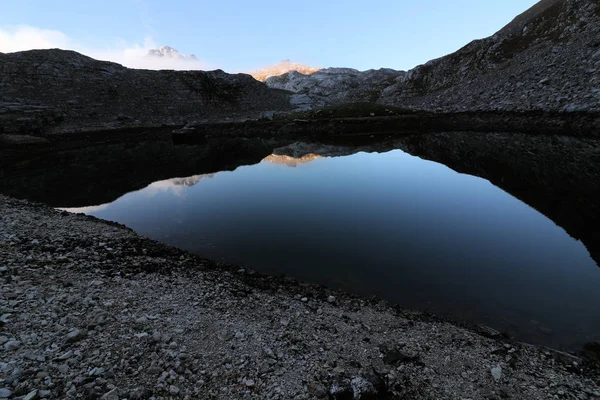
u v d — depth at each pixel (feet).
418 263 52.08
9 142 216.74
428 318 38.37
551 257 53.52
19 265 38.24
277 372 26.32
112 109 344.28
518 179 105.60
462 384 27.35
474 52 384.88
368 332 34.86
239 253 56.24
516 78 267.18
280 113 402.72
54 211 71.92
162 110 381.60
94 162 168.55
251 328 32.99
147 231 66.80
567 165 116.47
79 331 26.32
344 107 342.44
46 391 19.62
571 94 189.98
